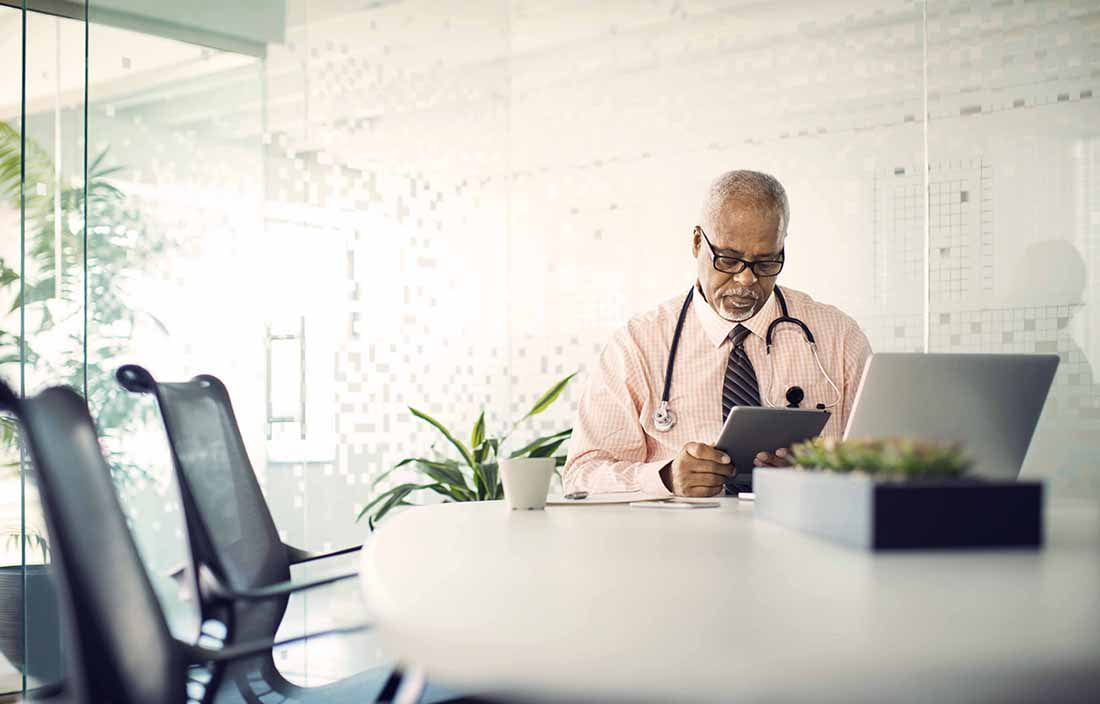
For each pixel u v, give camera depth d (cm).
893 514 99
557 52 441
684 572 92
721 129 402
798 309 265
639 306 420
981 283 347
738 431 182
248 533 184
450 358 390
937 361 165
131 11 257
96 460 104
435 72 387
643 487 209
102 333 248
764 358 259
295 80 313
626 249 424
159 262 265
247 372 293
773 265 249
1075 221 332
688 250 409
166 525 256
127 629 96
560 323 438
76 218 248
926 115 358
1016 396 167
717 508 168
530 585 86
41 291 248
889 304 363
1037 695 58
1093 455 328
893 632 64
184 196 272
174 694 98
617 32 427
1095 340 328
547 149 444
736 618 69
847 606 73
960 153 351
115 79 252
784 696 56
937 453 104
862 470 111
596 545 116
